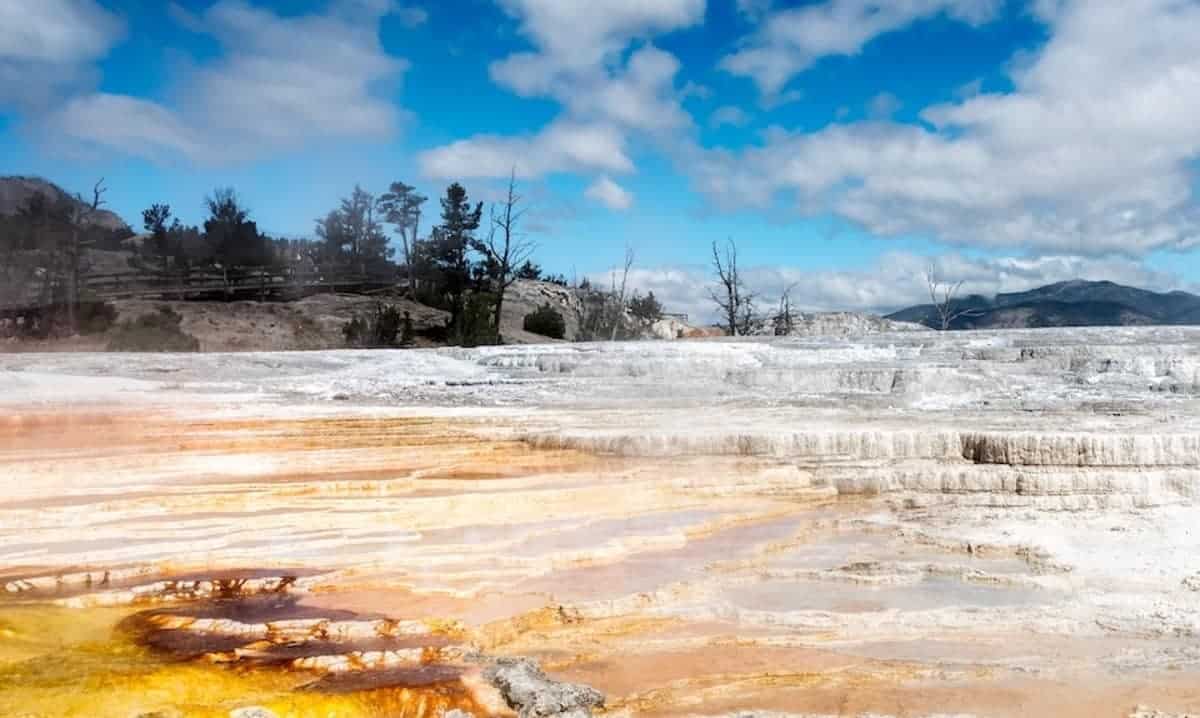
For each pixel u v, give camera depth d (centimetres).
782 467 1196
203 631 666
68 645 631
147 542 870
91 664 589
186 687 557
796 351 2064
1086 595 763
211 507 998
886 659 643
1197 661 634
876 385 1781
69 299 3606
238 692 559
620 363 1958
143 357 2070
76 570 791
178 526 923
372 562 821
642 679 609
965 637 685
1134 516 1012
